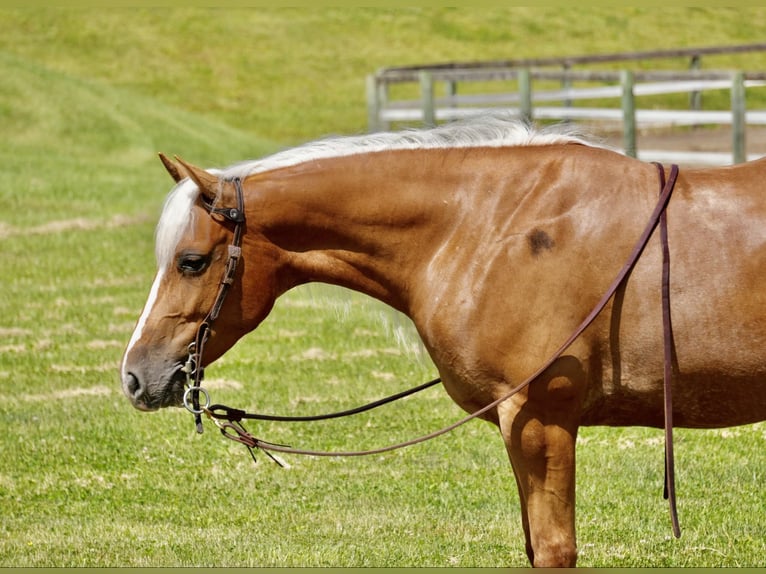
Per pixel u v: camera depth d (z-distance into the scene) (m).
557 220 7.73
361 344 19.05
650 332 7.58
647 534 10.45
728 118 28.11
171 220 8.00
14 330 20.42
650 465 12.44
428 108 31.12
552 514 7.77
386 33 62.91
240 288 8.12
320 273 8.30
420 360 8.64
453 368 7.96
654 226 7.61
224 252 8.05
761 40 61.72
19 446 13.77
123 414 15.23
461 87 54.06
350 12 66.19
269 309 8.30
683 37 62.31
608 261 7.63
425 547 10.25
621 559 9.77
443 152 8.20
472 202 7.97
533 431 7.71
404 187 8.10
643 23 64.94
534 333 7.63
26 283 24.42
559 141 8.16
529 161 8.00
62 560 10.02
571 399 7.68
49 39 58.66
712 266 7.51
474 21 64.62
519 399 7.71
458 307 7.82
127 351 8.11
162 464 13.12
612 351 7.69
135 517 11.35
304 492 12.04
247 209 8.09
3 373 17.56
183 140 43.03
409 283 8.17
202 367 8.18
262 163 8.31
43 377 17.31
